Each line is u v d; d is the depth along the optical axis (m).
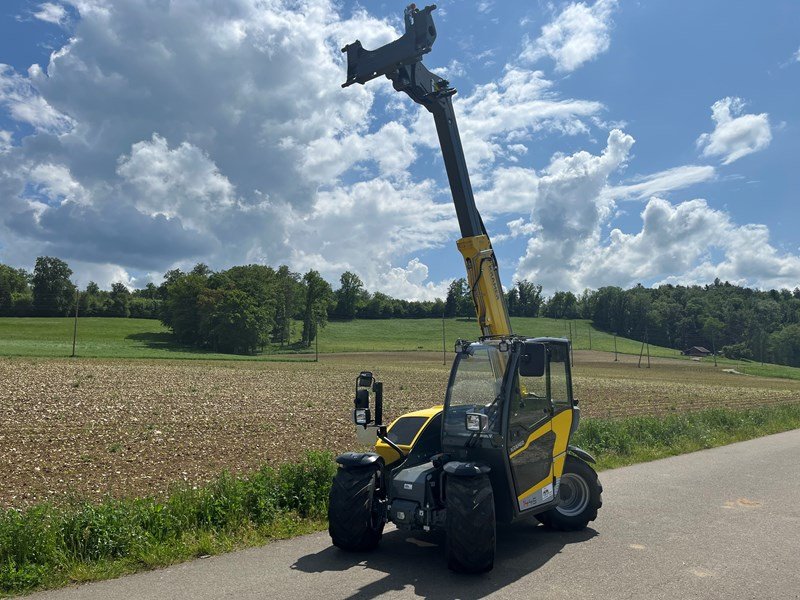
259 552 6.87
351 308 172.50
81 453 13.89
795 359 138.88
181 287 113.69
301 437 16.86
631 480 11.34
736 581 6.03
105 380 36.91
